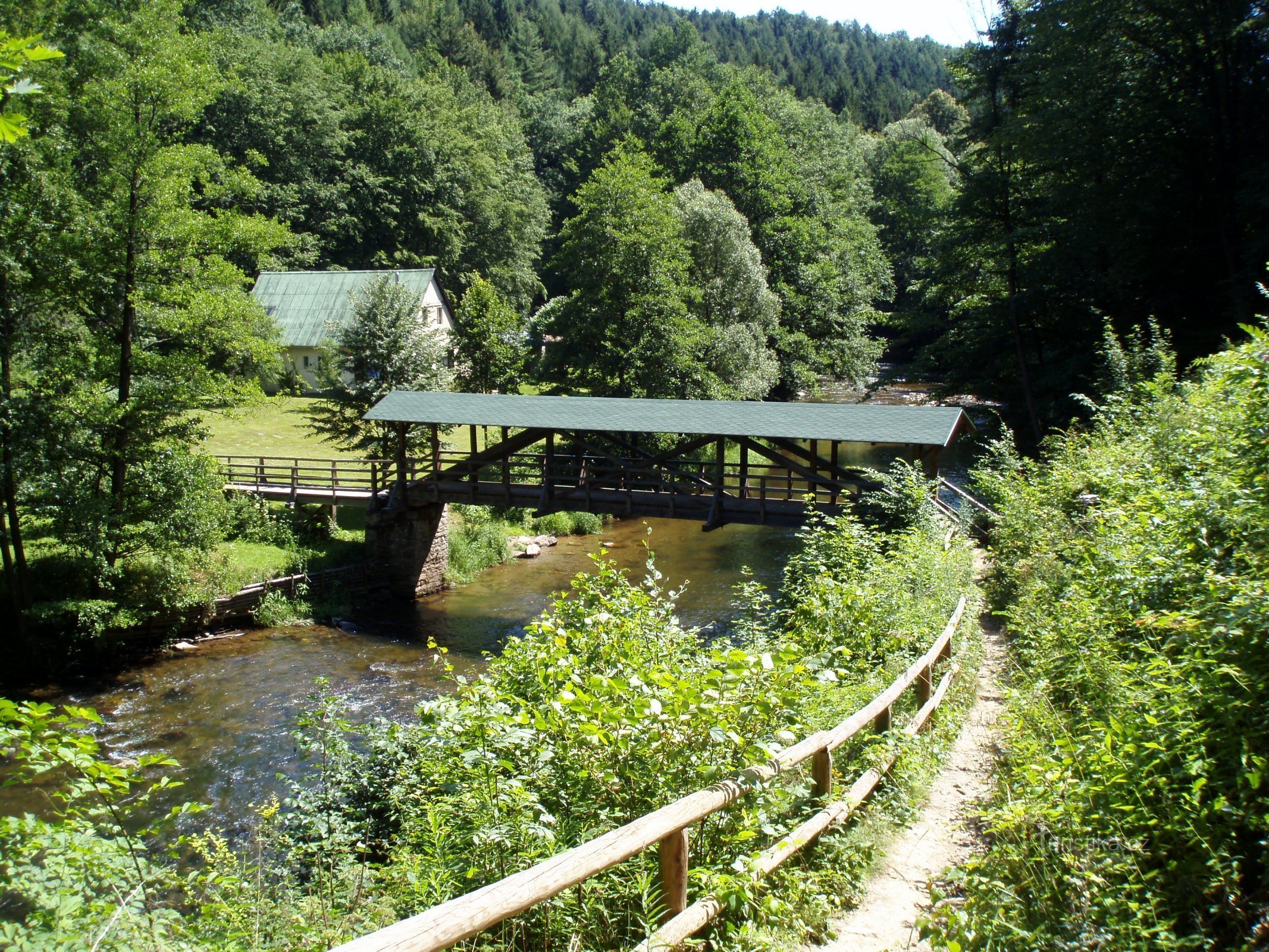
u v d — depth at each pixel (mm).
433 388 28359
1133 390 16375
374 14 86500
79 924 3295
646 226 36344
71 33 18219
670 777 4664
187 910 6141
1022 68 28266
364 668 18156
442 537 24328
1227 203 23781
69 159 18219
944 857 5621
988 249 30422
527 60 95312
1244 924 3654
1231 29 22516
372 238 55125
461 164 57875
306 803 7809
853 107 108062
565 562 26766
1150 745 4219
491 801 4676
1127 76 25656
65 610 17266
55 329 18781
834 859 5242
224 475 24125
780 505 20641
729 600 21531
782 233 49906
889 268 58750
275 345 22375
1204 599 5195
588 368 37125
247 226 19953
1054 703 7113
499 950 3939
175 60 18703
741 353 39375
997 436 30141
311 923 4934
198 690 16922
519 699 5676
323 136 52250
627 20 124438
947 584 10859
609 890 4273
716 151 50750
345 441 32531
